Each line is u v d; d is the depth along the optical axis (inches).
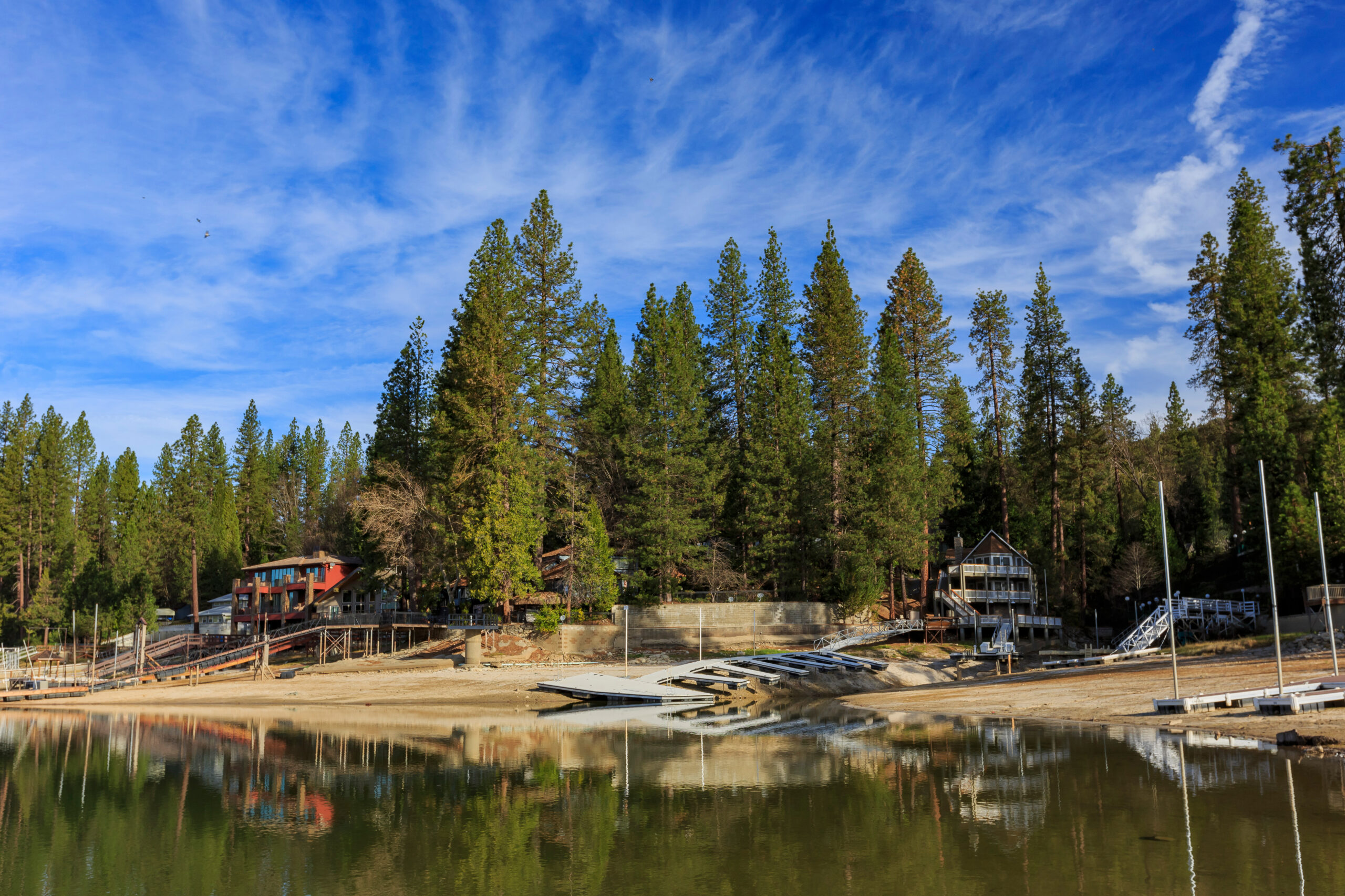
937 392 2773.1
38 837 622.2
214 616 3425.2
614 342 3068.4
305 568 2965.1
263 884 496.1
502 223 2445.9
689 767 852.6
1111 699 1269.7
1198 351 2508.6
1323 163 1910.7
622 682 1736.0
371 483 2664.9
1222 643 1776.6
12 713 1707.7
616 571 2522.1
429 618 2456.9
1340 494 1854.1
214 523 3956.7
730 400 2832.2
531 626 2182.6
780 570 2454.5
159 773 892.0
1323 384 1984.5
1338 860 445.1
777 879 467.2
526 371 2429.9
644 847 548.1
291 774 869.8
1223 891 403.9
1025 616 2519.7
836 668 1984.5
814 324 2620.6
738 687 1793.8
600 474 2650.1
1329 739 783.1
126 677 2182.6
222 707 1726.1
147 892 487.8
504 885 475.8
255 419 4205.2
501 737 1146.7
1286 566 1931.6
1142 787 645.3
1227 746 810.2
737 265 2839.6
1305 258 1964.8
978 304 2888.8
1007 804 622.2
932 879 449.4
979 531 3110.2
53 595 3400.6
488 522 2113.7
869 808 631.8
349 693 1831.9
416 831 614.5
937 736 1022.4
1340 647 1451.8
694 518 2511.1
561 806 687.7
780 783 749.9
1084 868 453.4
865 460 2482.8
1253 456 2175.2
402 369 2721.5
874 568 2353.6
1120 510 2982.3
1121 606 2733.8
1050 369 2684.5
